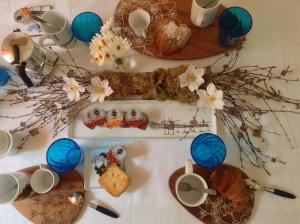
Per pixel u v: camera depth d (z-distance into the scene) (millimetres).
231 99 646
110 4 747
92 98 594
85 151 661
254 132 642
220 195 610
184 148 657
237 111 645
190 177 612
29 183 631
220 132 653
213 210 608
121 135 661
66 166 642
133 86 652
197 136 611
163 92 638
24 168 667
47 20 664
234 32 645
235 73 638
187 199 597
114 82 643
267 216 604
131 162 655
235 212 603
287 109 653
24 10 618
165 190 636
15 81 713
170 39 645
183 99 641
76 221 636
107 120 636
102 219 632
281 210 604
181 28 651
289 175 620
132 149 664
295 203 605
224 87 635
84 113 672
